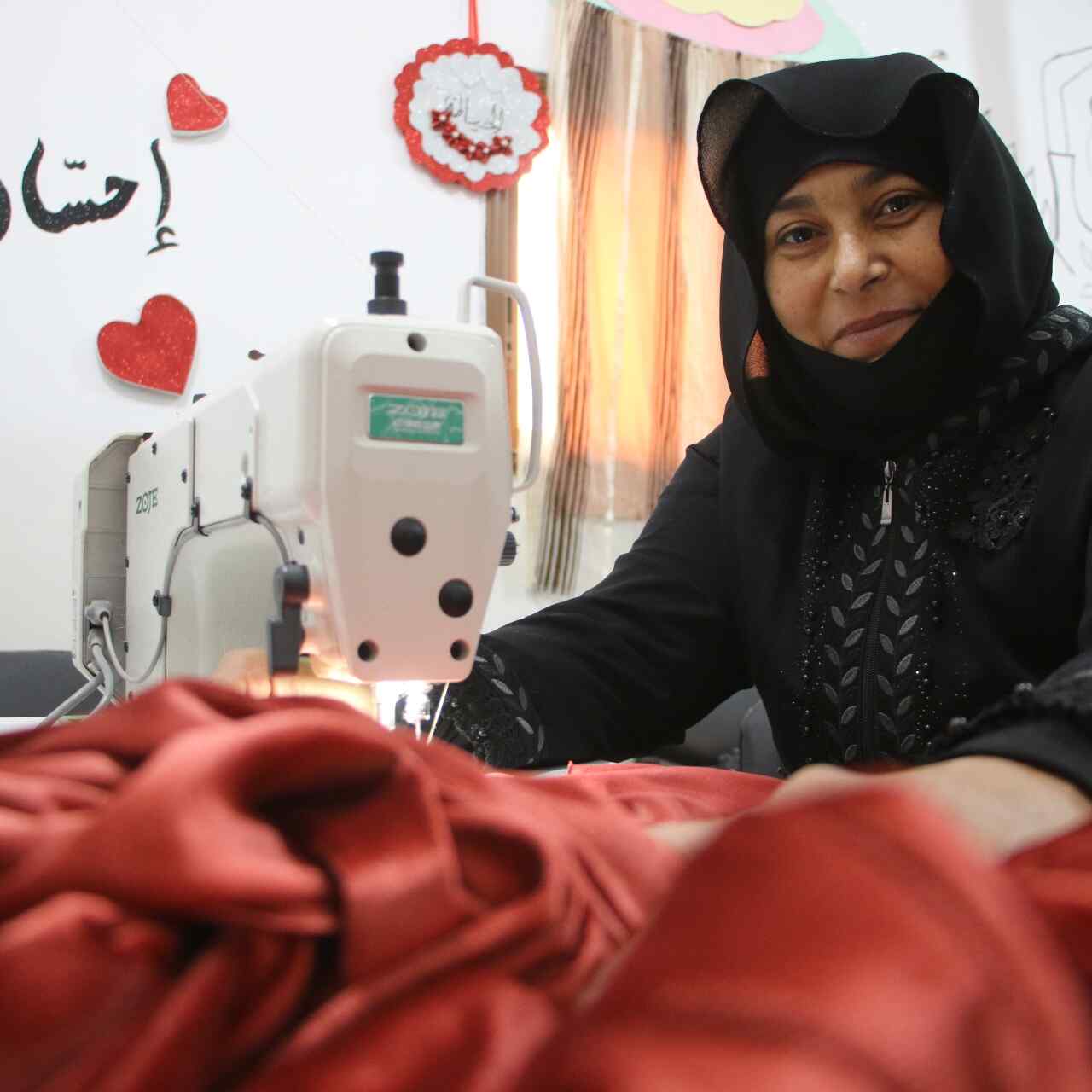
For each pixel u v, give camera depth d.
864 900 0.28
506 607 2.86
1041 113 3.51
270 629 0.86
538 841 0.41
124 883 0.33
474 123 2.88
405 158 2.86
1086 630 0.92
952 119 1.14
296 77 2.76
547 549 2.87
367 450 0.83
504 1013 0.32
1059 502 1.10
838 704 1.24
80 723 0.48
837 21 3.26
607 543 2.95
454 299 2.90
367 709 0.92
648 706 1.36
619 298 2.96
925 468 1.21
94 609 1.37
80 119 2.58
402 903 0.35
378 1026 0.33
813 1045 0.24
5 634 2.53
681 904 0.29
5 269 2.53
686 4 3.08
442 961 0.35
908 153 1.19
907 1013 0.25
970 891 0.28
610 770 0.89
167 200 2.66
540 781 0.68
